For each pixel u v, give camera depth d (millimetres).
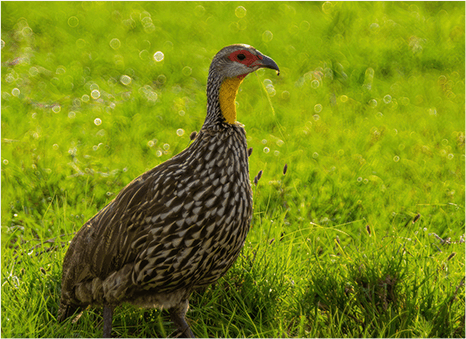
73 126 14266
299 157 12508
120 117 14375
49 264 8359
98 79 17281
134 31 21750
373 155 12766
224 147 6703
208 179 6543
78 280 6957
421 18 22625
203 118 14844
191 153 6734
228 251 6852
